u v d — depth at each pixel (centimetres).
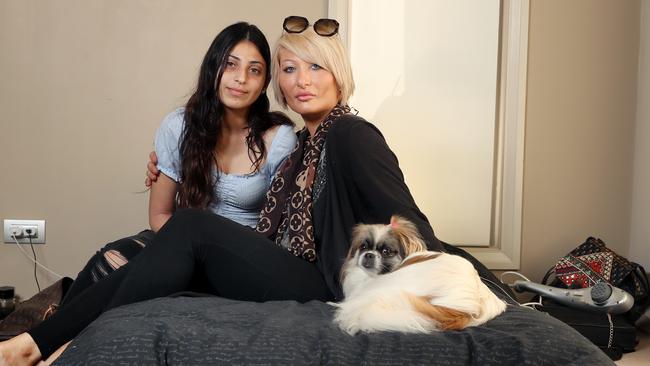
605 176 317
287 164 215
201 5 305
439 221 320
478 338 144
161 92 308
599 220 318
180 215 184
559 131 314
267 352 139
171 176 242
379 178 185
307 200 202
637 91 316
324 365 137
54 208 311
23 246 312
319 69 215
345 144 193
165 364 139
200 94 232
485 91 315
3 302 293
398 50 312
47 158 309
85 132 308
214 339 143
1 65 304
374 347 141
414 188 318
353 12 310
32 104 306
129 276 174
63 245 312
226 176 234
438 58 314
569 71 313
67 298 214
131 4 305
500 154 316
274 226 210
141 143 309
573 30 312
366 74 313
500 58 313
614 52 314
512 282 314
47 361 168
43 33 304
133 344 140
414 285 157
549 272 302
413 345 142
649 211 305
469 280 160
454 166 318
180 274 177
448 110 315
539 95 313
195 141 231
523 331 150
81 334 148
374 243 171
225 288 188
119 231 313
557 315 261
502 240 315
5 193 310
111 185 311
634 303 276
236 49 229
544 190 316
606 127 316
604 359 145
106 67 306
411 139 316
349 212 192
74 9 304
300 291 188
